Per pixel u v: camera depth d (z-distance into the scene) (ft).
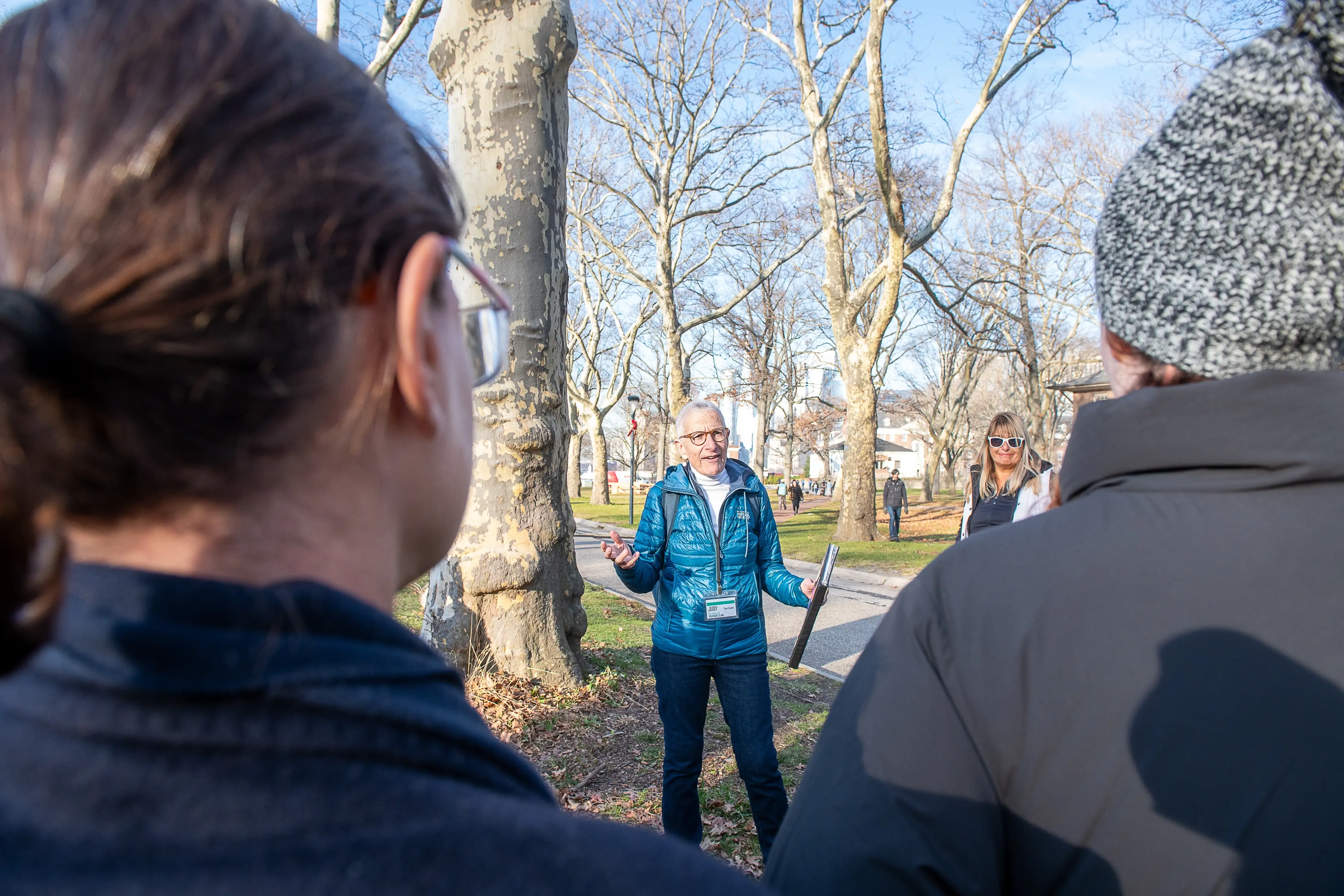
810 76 56.49
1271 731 2.54
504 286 17.24
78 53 1.43
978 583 3.00
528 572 17.30
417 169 1.87
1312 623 2.58
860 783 2.98
